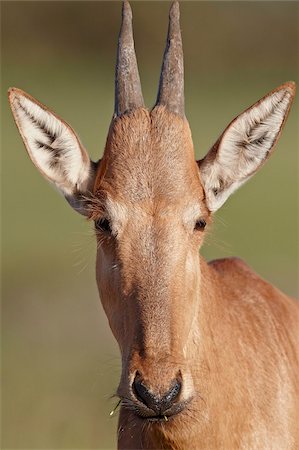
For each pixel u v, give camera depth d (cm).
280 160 13225
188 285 3216
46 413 6209
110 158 3338
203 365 3316
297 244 9806
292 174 12719
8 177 13038
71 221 11125
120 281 3197
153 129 3353
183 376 3016
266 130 3456
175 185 3259
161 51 19838
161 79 3441
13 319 8119
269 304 3766
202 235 3309
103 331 7875
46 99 17350
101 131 14112
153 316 3089
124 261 3200
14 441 5806
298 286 8775
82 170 3428
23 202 11969
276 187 12200
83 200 3431
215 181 3441
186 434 3297
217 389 3353
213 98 17138
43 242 10225
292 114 15012
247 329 3581
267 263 9181
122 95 3444
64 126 3400
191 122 14575
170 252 3188
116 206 3247
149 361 3002
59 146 3422
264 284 3862
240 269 3853
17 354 7456
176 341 3075
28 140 3434
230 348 3450
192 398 3050
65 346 7619
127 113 3412
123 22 3456
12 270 9125
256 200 11612
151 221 3216
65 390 6675
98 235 3300
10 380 6869
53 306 8312
